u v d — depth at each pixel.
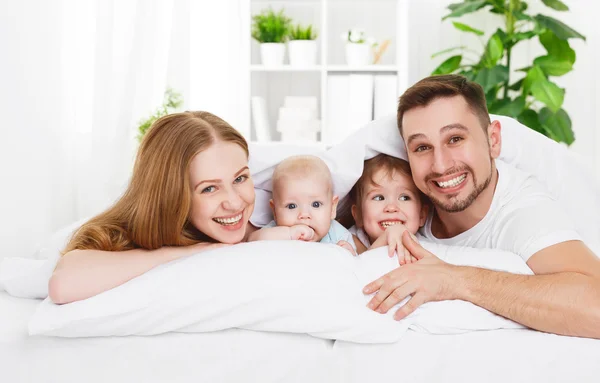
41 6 2.45
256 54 3.28
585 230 1.47
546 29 3.02
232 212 1.15
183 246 1.16
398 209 1.34
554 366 0.91
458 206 1.21
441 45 3.40
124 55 2.73
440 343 0.96
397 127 1.35
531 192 1.24
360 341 0.96
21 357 0.94
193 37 3.13
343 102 3.07
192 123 1.15
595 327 0.94
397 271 1.04
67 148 2.70
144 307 0.95
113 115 2.72
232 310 0.97
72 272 1.01
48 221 2.47
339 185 1.39
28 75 2.41
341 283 1.01
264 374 0.94
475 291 1.01
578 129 3.38
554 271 1.04
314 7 3.29
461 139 1.18
